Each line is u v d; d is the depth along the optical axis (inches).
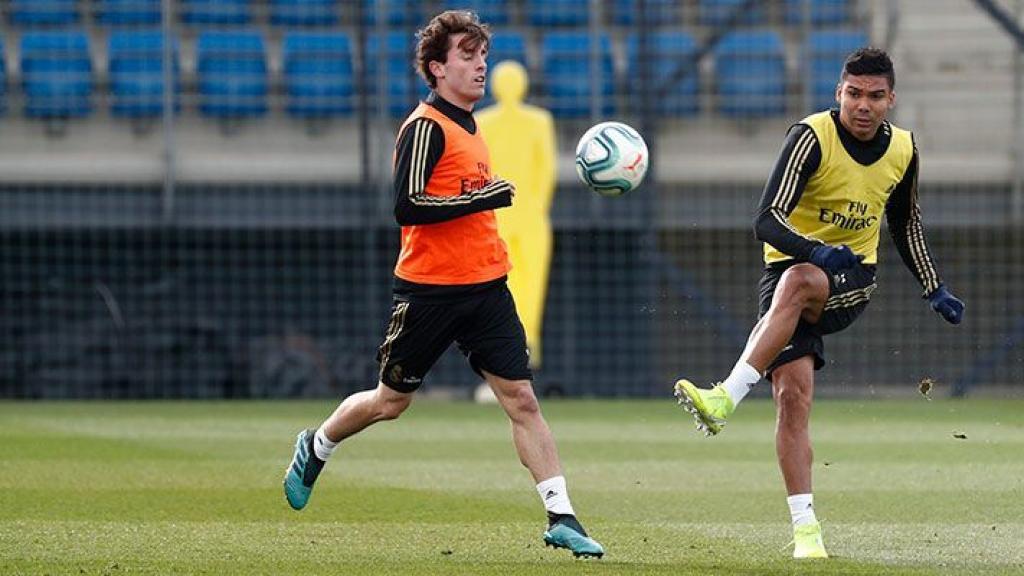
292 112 2313.0
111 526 944.3
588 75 2340.1
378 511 1029.2
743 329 2249.0
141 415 1850.4
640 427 1713.8
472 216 815.7
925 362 2276.1
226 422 1748.3
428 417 1840.6
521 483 1197.7
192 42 2369.6
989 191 2252.7
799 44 2362.2
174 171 2197.3
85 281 2194.9
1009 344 2197.3
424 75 818.8
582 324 2225.6
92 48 2388.0
